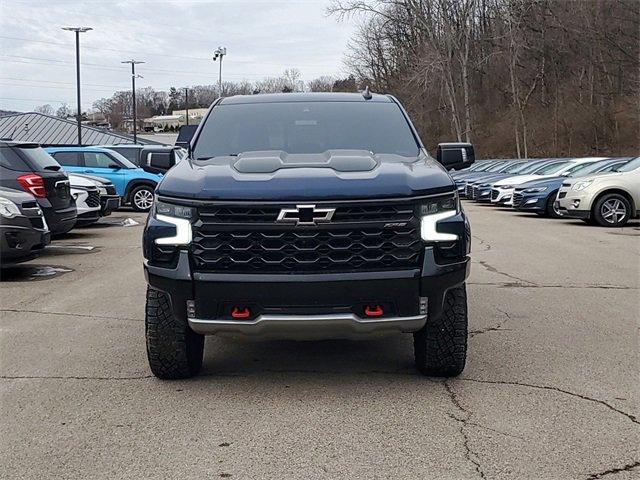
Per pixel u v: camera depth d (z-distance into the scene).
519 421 3.95
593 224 15.27
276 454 3.55
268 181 4.11
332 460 3.47
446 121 58.25
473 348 5.45
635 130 50.69
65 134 56.19
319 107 5.73
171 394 4.46
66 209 10.84
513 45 52.44
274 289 4.04
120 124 90.75
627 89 50.81
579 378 4.70
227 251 4.10
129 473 3.35
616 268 9.27
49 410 4.19
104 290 7.95
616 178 14.60
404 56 61.28
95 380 4.75
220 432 3.84
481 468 3.37
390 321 4.12
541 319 6.41
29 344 5.66
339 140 5.32
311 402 4.30
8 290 7.97
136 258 10.56
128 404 4.28
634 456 3.48
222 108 5.80
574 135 53.84
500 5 54.41
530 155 55.34
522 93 59.00
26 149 10.41
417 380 4.70
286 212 4.01
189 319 4.20
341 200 4.02
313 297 4.04
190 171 4.52
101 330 6.10
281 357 5.31
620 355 5.23
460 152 5.47
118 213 19.56
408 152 5.22
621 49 49.59
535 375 4.77
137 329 6.13
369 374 4.85
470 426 3.88
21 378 4.79
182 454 3.56
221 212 4.09
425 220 4.14
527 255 10.53
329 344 5.68
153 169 5.76
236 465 3.43
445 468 3.37
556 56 56.56
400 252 4.11
